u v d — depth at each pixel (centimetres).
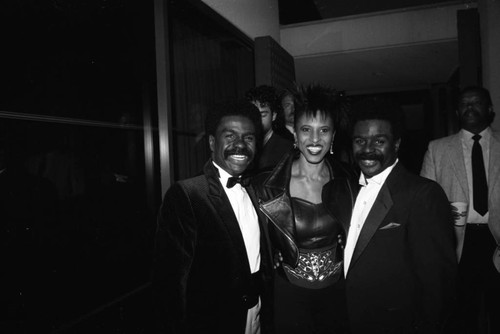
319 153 181
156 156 256
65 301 179
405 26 631
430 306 150
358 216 167
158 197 255
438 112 945
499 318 262
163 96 256
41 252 168
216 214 160
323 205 179
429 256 149
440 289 148
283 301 184
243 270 161
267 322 179
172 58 280
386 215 155
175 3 282
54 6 180
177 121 292
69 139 186
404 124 167
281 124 330
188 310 158
